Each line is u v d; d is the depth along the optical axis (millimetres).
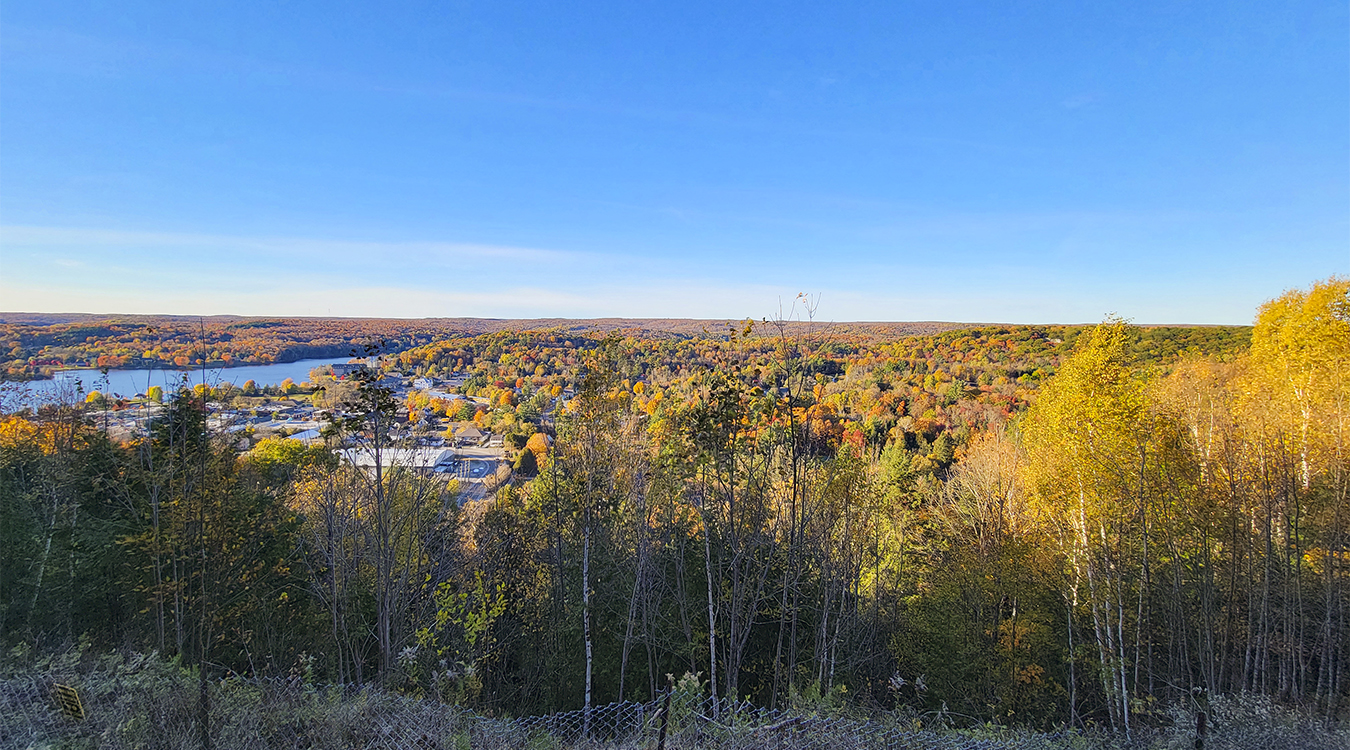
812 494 16625
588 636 14727
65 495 15828
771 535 16938
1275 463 15039
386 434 14570
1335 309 17766
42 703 7492
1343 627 14180
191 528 14539
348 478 16016
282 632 17328
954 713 16234
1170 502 15266
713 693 11984
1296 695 13688
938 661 17359
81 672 9016
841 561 17297
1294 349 18094
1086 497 16062
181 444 14367
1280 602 15297
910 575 22109
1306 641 15578
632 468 16562
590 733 10391
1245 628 15539
